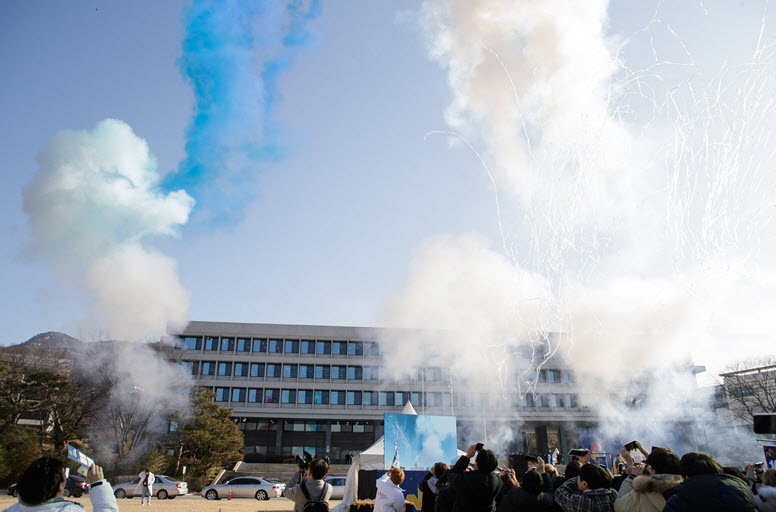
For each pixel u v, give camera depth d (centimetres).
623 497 534
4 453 3359
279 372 6675
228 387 6556
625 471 673
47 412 4059
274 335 6812
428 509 797
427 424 1544
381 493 732
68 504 375
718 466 474
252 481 3102
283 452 6494
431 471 811
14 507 368
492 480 597
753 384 4372
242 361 6669
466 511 592
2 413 3756
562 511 611
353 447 6562
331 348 6812
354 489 1420
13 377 3959
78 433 4006
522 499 583
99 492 521
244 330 6781
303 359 6744
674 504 452
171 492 3117
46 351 4259
